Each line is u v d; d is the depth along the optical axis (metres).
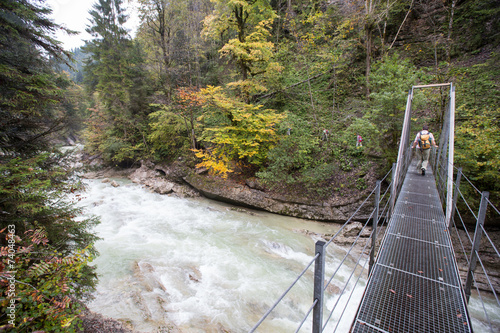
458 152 8.45
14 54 5.03
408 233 4.34
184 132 18.50
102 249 8.79
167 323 5.52
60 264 3.42
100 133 22.11
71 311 3.53
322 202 11.69
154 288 6.76
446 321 2.50
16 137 5.13
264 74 14.97
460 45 13.70
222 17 13.29
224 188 13.95
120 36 21.98
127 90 20.48
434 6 14.80
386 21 15.74
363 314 2.63
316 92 15.96
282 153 12.88
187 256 8.55
